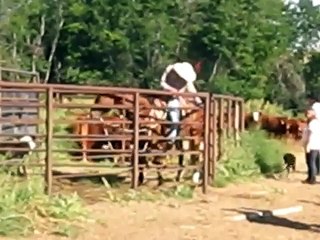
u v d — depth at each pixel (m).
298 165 25.84
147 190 14.81
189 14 75.56
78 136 13.84
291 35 90.69
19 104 13.07
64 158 14.97
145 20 71.69
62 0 72.81
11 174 13.34
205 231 11.75
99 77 71.50
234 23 74.19
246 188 17.25
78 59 72.50
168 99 15.69
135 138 14.59
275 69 78.19
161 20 72.38
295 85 77.38
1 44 68.62
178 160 16.30
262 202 15.26
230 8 74.25
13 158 14.26
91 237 10.87
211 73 74.62
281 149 24.23
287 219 13.34
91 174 14.74
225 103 19.41
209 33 74.19
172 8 75.50
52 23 73.19
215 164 17.14
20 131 15.66
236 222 12.73
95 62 72.50
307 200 16.03
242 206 14.45
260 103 48.75
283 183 19.30
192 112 15.96
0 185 12.11
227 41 73.88
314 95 87.94
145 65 72.19
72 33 72.50
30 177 13.13
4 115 15.23
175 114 15.42
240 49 73.94
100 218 12.16
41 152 14.16
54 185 14.57
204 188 15.76
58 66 74.12
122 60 71.56
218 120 18.22
